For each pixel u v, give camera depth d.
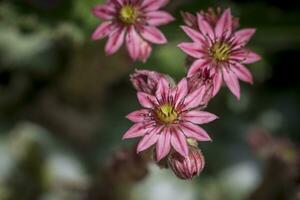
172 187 0.39
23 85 0.40
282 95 0.43
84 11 0.32
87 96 0.38
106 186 0.31
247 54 0.24
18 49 0.40
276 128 0.42
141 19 0.24
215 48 0.23
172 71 0.36
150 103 0.23
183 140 0.22
